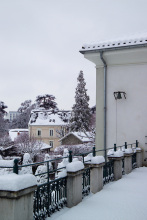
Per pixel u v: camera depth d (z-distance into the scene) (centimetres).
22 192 489
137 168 1312
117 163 1060
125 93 1425
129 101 1419
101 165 866
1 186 482
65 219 600
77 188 714
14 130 7650
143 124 1384
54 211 641
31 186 516
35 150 4672
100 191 859
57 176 692
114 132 1445
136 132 1396
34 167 2583
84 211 655
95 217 615
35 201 568
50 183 625
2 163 535
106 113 1467
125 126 1421
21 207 498
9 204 483
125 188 902
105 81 1466
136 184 963
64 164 697
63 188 685
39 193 583
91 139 4950
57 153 4394
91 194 828
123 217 618
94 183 848
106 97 1470
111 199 764
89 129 5562
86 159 844
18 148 4734
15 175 506
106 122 1466
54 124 6469
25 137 5000
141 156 1366
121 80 1438
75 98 5638
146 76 1384
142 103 1391
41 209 591
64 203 685
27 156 3225
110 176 1023
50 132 6494
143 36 1324
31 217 527
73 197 689
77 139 5097
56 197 658
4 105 8725
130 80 1418
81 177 744
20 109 10769
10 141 5331
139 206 702
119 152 1070
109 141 1453
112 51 1374
